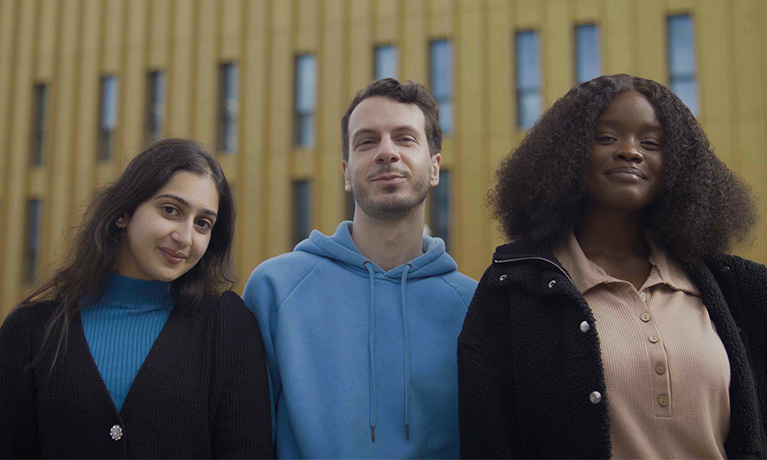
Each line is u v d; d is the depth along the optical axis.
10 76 13.57
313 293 2.43
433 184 2.62
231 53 12.37
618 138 2.01
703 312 1.93
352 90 11.59
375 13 11.66
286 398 2.22
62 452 1.85
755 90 9.72
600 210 2.09
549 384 1.86
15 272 13.01
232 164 11.98
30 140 13.37
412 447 2.20
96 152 12.99
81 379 1.90
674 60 10.27
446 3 11.32
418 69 11.31
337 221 11.40
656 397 1.81
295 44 12.05
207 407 2.02
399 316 2.39
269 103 12.03
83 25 13.35
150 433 1.89
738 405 1.82
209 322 2.14
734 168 9.68
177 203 2.07
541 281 1.96
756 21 9.84
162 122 12.66
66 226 2.39
